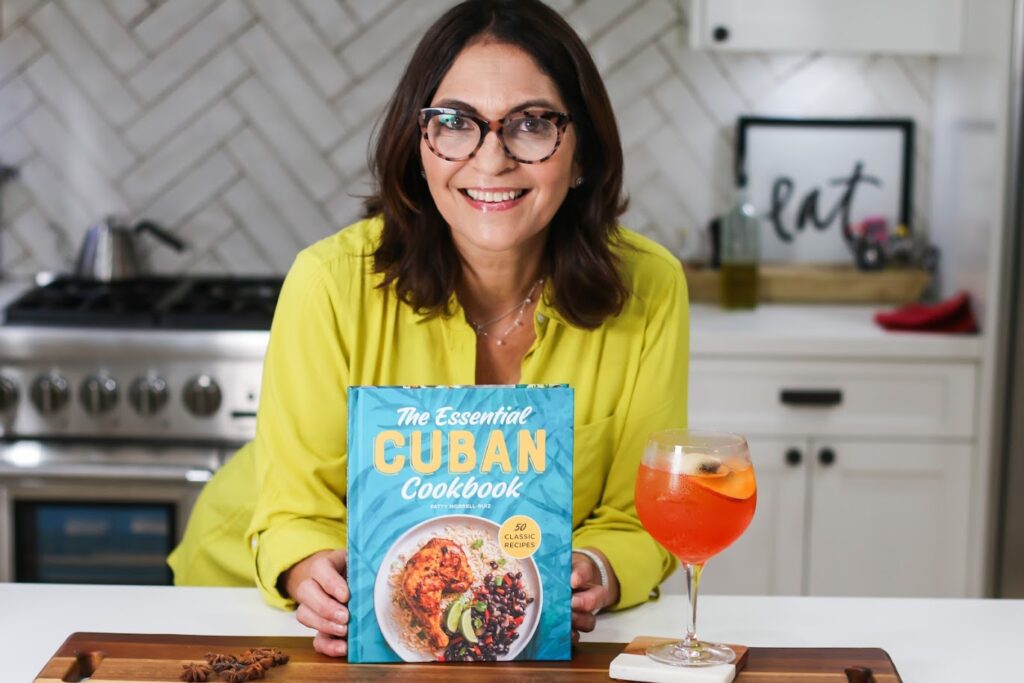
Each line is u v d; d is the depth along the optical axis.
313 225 3.66
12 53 3.57
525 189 1.41
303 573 1.40
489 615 1.23
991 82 3.12
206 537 1.82
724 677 1.17
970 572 3.15
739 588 3.18
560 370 1.58
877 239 3.59
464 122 1.38
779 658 1.25
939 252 3.57
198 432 2.99
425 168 1.43
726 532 1.18
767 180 3.66
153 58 3.58
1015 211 3.03
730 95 3.63
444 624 1.23
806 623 1.39
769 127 3.63
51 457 2.97
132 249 3.56
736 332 3.09
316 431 1.54
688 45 3.61
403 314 1.55
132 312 3.01
